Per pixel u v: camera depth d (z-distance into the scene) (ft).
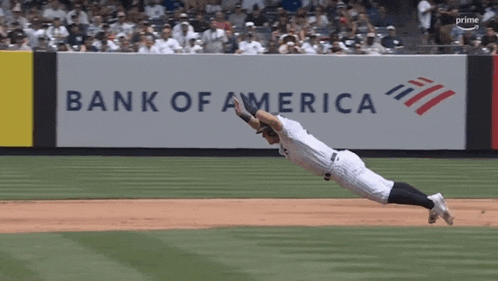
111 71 145.69
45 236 75.51
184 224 83.25
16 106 144.46
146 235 76.23
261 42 169.07
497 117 148.25
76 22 171.01
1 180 118.01
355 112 147.74
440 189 112.98
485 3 178.19
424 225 82.89
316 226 82.02
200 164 138.00
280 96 147.13
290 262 64.28
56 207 94.84
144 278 58.70
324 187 114.62
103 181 117.70
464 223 84.53
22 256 66.18
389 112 147.95
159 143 147.33
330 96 147.33
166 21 176.76
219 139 147.95
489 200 103.24
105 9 176.04
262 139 148.36
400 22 186.19
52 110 145.18
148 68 146.20
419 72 147.64
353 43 168.35
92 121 146.10
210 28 162.30
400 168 134.72
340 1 184.34
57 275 59.62
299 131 70.90
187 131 147.43
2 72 143.74
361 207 96.43
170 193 107.55
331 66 146.92
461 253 68.28
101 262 63.98
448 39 172.55
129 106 146.51
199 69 146.72
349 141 148.15
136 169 130.72
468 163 142.20
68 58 144.97
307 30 170.30
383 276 59.77
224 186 114.42
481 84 147.84
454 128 148.36
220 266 62.64
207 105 147.33
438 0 179.52
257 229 79.97
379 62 147.33
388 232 78.48
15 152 146.51
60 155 146.92
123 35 164.14
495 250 69.62
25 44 159.43
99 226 81.82
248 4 185.06
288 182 119.14
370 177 71.31
